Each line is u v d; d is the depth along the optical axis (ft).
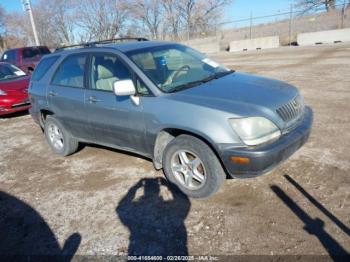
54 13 132.16
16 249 10.73
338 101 22.43
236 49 77.92
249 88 12.31
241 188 12.44
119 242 10.43
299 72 35.83
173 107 11.80
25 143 21.25
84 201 13.02
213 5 115.44
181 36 116.37
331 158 13.94
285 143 10.82
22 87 28.07
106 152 17.83
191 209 11.66
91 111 14.78
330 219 10.23
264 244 9.57
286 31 94.22
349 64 37.14
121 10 121.29
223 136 10.73
